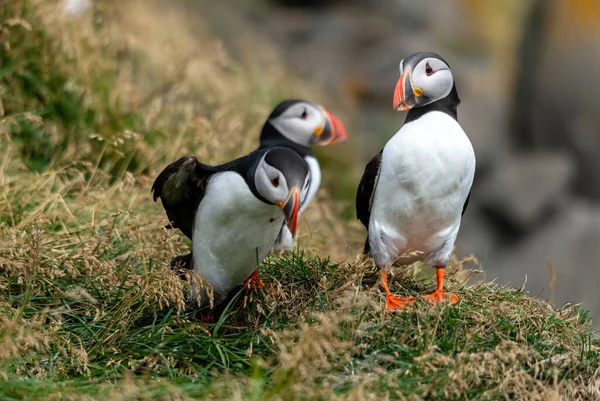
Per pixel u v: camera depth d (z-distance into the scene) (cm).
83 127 1258
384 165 843
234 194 759
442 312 792
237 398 647
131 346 773
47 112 1243
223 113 1445
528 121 2314
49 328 778
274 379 690
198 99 1673
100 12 1642
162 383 681
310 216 1227
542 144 2297
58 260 878
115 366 738
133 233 932
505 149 2348
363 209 900
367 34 3078
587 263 2002
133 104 1379
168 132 1338
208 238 795
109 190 1057
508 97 2502
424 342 753
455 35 3322
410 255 873
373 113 2820
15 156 1146
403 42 3100
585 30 2211
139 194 1115
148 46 1792
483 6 3434
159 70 1684
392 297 829
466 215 2217
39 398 650
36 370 729
